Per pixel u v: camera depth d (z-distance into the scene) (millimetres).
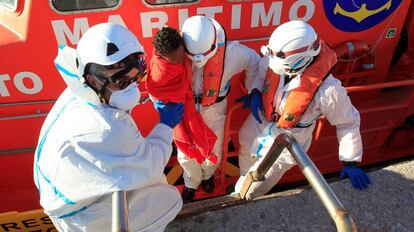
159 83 2082
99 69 1423
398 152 3686
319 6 2721
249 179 2201
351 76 3201
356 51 2984
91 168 1469
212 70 2275
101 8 2371
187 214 2215
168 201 1940
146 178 1620
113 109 1505
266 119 2582
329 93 2207
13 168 3021
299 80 2225
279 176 2760
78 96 1493
